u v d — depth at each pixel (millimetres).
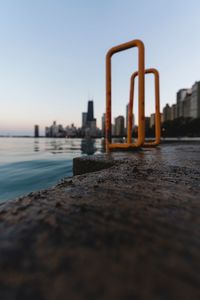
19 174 6434
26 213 1135
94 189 1606
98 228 927
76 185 1771
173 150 5922
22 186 5059
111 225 957
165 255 719
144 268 649
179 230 905
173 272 633
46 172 6750
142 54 4699
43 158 10977
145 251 743
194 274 625
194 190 1528
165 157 3805
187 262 682
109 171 2400
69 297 543
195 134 51875
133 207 1184
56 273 634
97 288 570
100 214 1090
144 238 836
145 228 924
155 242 805
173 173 2195
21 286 590
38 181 5555
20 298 547
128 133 6129
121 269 645
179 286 576
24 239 840
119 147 5133
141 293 550
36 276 625
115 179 1944
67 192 1556
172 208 1164
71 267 658
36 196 1480
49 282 599
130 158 3576
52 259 702
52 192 1572
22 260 702
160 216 1054
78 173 3729
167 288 568
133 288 568
